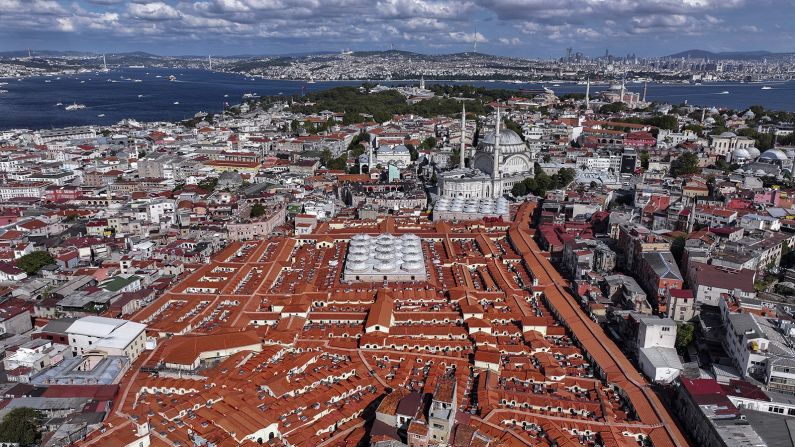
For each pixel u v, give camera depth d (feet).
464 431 588.09
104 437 582.76
